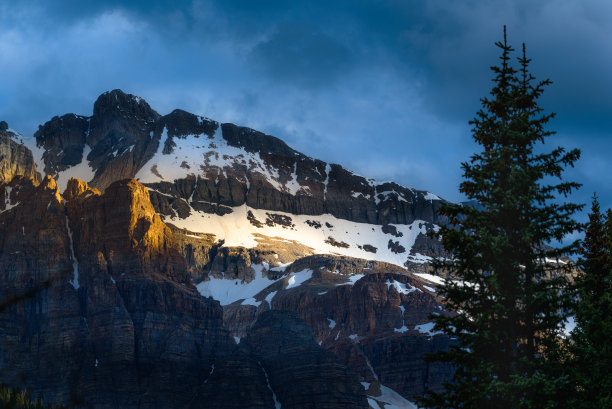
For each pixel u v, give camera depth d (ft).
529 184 178.60
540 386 166.09
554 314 177.17
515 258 177.68
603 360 171.53
